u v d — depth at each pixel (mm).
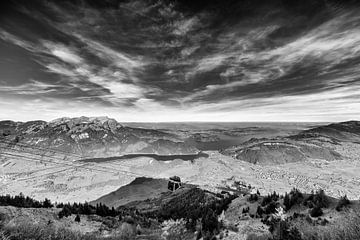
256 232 42875
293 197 60375
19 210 65438
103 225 70188
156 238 51750
